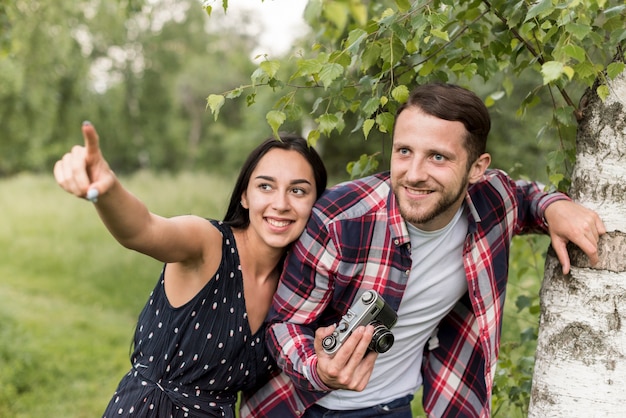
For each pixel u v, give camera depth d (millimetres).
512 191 2230
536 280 3803
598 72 1896
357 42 1931
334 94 2273
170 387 2113
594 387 1954
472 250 2115
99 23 16141
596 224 1957
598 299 1961
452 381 2340
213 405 2164
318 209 2076
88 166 1534
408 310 2164
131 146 22844
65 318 7184
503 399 2758
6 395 5047
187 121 28219
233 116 27375
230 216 2229
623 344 1935
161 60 22531
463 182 1938
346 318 1841
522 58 2672
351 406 2260
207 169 25672
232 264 2123
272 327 2139
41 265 9023
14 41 5449
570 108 2068
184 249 1957
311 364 1948
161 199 12023
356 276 2072
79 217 11047
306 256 2061
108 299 7984
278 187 2111
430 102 1870
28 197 12711
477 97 1916
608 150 1974
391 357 2244
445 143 1869
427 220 1933
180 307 2084
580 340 1981
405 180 1912
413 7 2109
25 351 5680
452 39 2449
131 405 2104
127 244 1763
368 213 2051
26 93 11281
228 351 2117
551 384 2033
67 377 5527
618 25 2014
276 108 2170
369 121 2094
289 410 2289
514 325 3586
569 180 2256
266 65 1976
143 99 22359
